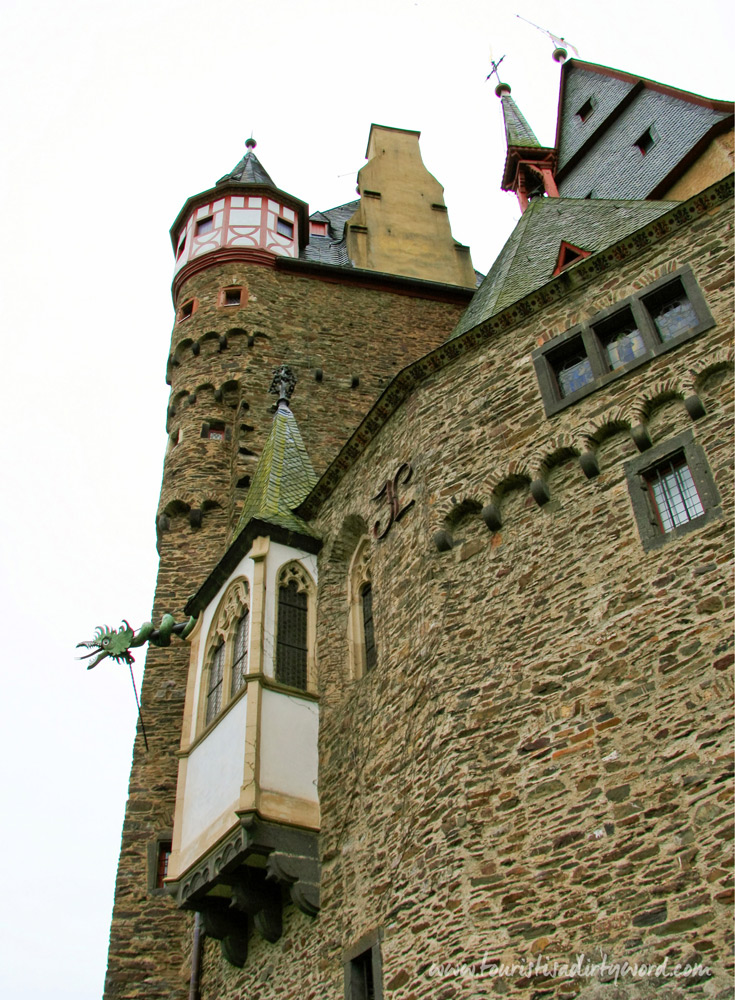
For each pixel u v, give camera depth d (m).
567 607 12.59
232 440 26.02
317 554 18.03
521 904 10.88
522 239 21.02
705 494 12.03
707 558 11.59
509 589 13.36
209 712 17.16
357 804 14.21
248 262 30.91
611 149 27.23
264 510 18.36
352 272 31.53
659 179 22.80
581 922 10.34
